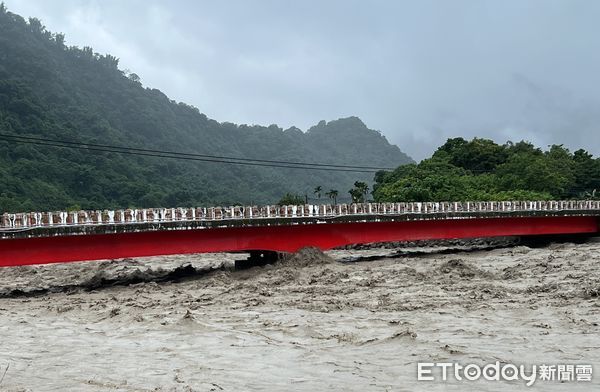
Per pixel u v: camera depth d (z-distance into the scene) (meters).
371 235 69.75
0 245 48.19
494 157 140.88
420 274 50.38
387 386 21.06
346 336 28.88
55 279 59.03
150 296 44.66
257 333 30.48
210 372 23.41
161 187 193.12
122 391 21.08
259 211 60.72
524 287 42.88
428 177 117.06
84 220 51.22
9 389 21.62
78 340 30.22
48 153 169.50
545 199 113.19
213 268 61.62
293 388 21.08
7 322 35.94
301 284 47.62
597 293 37.62
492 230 80.38
